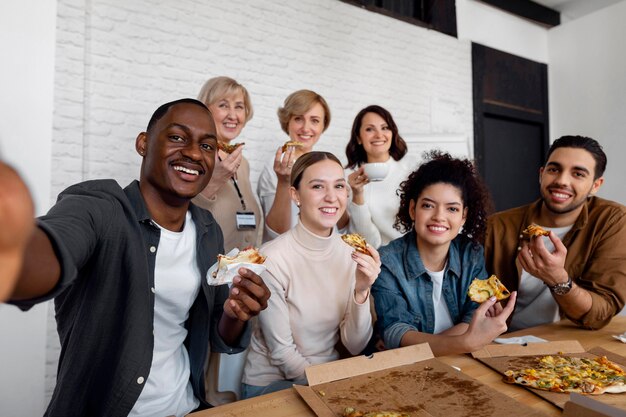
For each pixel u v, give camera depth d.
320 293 1.46
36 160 2.24
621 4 4.14
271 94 3.33
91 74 2.62
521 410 0.82
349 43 3.70
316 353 1.49
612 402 0.89
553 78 4.84
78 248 0.80
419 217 1.43
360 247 1.28
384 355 1.05
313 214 1.44
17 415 2.16
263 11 3.28
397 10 4.04
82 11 2.60
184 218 1.21
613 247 1.59
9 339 2.14
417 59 4.06
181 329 1.21
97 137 2.65
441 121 4.18
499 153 4.64
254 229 2.05
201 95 2.21
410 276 1.48
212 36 3.07
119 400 1.01
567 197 1.67
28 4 2.23
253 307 1.06
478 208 1.51
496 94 4.50
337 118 3.65
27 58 2.23
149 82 2.83
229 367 1.55
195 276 1.18
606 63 4.29
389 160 2.55
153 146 1.08
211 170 1.14
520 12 4.55
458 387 0.93
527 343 1.21
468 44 4.32
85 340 1.01
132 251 1.02
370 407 0.86
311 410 0.88
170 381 1.17
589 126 4.47
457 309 1.50
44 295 0.60
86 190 1.02
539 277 1.44
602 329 1.52
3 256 0.38
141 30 2.80
